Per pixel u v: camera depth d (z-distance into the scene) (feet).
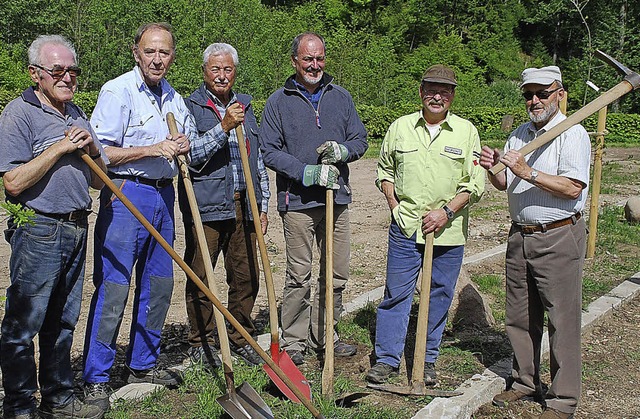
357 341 18.48
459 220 15.55
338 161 15.42
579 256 14.48
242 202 16.26
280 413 14.15
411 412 14.34
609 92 13.67
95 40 72.84
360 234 32.91
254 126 16.80
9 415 12.69
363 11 132.87
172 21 71.05
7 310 12.50
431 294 15.99
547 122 14.39
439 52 130.82
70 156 12.41
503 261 27.99
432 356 16.16
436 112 15.07
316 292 17.17
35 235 12.21
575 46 145.48
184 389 14.97
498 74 141.49
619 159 69.82
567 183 13.84
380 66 100.27
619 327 21.47
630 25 117.29
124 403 14.05
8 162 11.80
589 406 16.24
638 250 30.35
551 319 14.71
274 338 14.71
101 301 13.87
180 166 13.85
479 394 15.21
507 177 15.19
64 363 13.35
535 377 15.62
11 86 71.20
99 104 13.61
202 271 15.98
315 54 15.44
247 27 75.87
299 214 16.03
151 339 14.93
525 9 149.07
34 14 79.05
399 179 15.69
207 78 15.67
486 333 19.65
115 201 13.71
